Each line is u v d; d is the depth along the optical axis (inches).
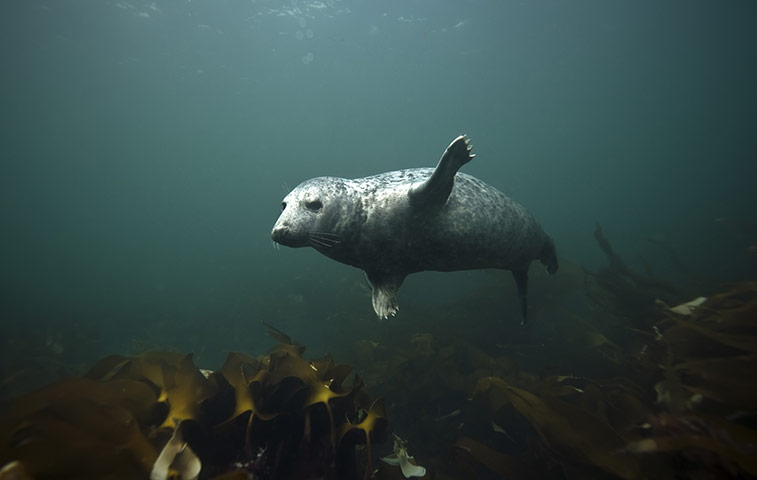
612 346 166.7
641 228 820.6
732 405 75.4
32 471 52.5
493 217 127.9
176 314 472.1
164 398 83.0
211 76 1031.6
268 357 123.6
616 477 70.6
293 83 1146.0
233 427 80.4
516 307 237.0
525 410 86.8
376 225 119.2
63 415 60.4
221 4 722.2
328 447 82.3
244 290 581.9
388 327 233.8
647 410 83.4
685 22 1024.2
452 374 157.6
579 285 243.0
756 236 251.3
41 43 803.4
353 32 871.1
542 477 85.4
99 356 316.5
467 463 93.1
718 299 119.0
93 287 1081.4
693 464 63.6
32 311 551.5
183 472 63.3
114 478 56.2
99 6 700.0
